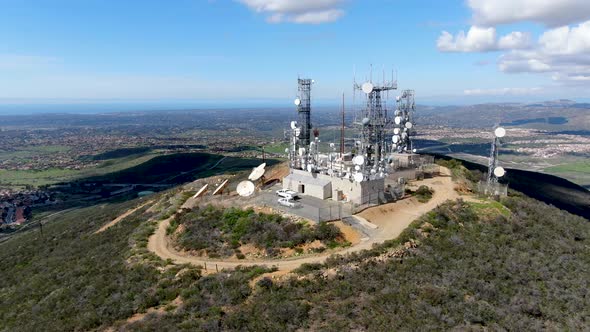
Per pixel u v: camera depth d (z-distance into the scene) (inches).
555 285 1384.1
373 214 1943.9
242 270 1455.5
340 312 1105.4
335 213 1911.9
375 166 2284.7
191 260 1657.2
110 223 2979.8
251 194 2292.1
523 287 1349.7
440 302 1173.7
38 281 1841.8
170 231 2043.6
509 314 1165.1
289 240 1668.3
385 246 1574.8
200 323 1104.8
